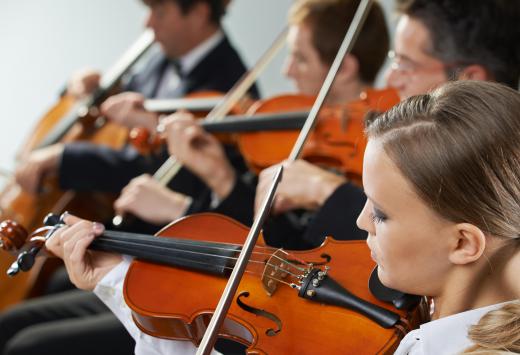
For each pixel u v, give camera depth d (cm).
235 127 210
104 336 202
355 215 155
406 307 110
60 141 270
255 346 112
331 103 219
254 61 380
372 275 119
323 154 194
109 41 429
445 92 100
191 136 204
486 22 168
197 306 125
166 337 128
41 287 247
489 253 100
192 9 264
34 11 453
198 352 110
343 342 109
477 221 97
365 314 112
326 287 117
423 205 98
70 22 442
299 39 219
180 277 132
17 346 200
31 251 135
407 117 100
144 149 217
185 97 258
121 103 254
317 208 170
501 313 95
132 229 237
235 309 120
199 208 210
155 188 217
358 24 185
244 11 381
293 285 120
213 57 267
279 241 180
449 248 99
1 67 451
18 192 258
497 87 99
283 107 215
